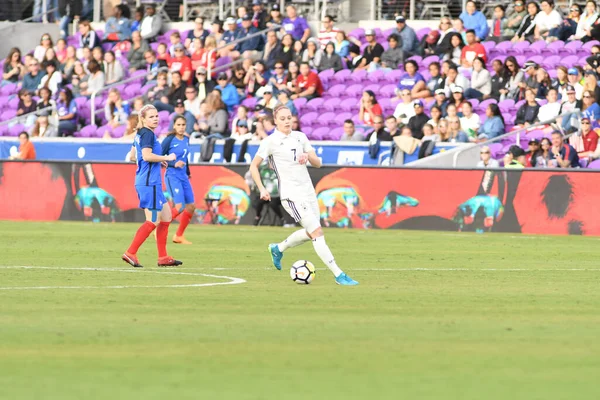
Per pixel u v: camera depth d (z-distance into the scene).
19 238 67.50
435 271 48.28
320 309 34.28
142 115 49.09
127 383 22.42
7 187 89.19
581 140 82.44
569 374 23.67
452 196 77.62
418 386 22.28
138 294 38.25
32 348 26.50
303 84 102.62
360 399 21.00
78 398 20.88
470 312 33.78
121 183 86.00
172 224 85.44
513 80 93.62
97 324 30.52
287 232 75.44
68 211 87.56
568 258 55.53
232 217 83.94
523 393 21.66
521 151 81.31
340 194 80.81
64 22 123.62
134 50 115.19
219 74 107.19
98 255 55.69
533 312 33.88
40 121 106.94
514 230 75.81
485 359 25.41
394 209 79.25
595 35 97.69
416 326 30.52
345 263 52.19
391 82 102.31
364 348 26.73
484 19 102.50
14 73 120.44
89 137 107.69
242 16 110.31
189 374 23.39
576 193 74.06
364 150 91.38
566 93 87.25
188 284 41.88
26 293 38.31
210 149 94.69
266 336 28.47
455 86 91.19
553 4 99.88
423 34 107.56
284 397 21.11
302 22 109.00
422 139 89.19
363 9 117.06
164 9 124.19
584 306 35.50
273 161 42.84
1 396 21.05
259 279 44.09
